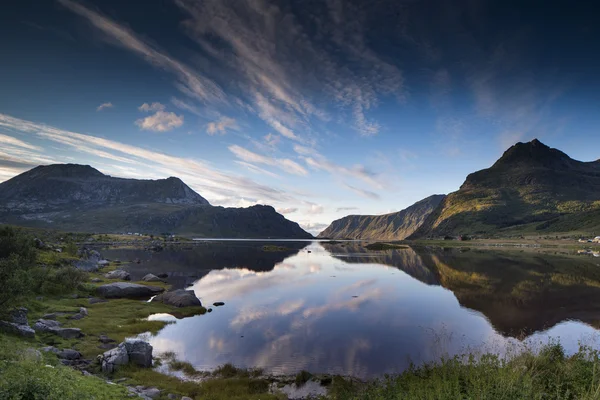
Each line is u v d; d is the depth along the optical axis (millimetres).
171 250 198250
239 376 25266
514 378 14766
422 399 15195
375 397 17531
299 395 21953
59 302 44656
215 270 102188
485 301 55125
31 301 39750
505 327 39656
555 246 194750
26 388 13305
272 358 29281
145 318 42938
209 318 43750
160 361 28297
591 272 89625
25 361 17219
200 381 24406
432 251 197375
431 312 47219
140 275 85125
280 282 77312
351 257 158500
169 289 66688
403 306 51344
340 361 28484
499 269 99875
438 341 33500
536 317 44594
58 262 67562
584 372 15727
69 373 18234
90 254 101625
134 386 21891
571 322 42094
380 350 31312
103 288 57094
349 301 55219
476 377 16234
